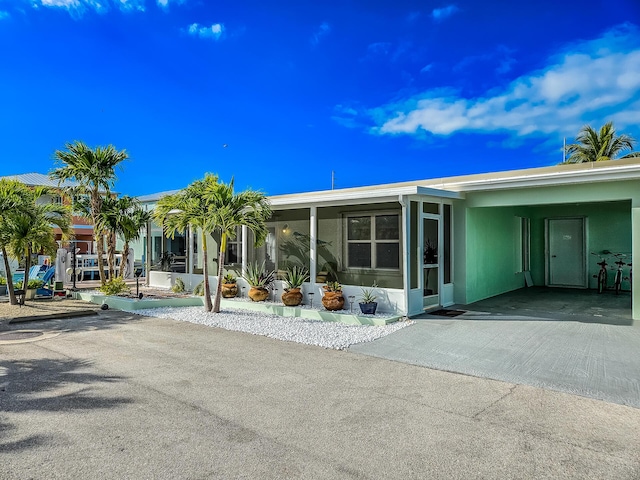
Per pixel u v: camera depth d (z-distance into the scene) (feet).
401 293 25.95
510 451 9.64
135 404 12.41
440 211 29.32
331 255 29.73
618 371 15.35
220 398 12.91
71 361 16.97
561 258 40.24
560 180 24.79
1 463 9.02
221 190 26.61
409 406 12.32
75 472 8.66
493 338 20.52
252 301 31.81
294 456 9.40
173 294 36.65
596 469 8.86
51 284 39.63
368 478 8.52
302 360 17.21
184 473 8.66
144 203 55.77
